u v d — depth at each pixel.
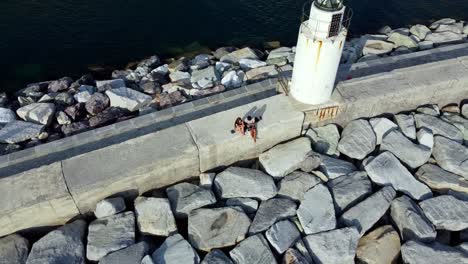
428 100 14.95
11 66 18.25
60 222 11.57
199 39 19.95
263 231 11.27
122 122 13.27
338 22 11.56
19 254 10.62
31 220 11.04
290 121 12.94
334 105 13.37
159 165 11.64
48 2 21.20
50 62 18.53
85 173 11.25
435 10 22.38
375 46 18.03
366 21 21.52
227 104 13.94
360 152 13.23
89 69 18.17
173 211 11.60
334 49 11.83
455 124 14.57
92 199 11.37
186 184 12.23
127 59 18.83
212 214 11.43
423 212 11.81
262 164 12.84
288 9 21.61
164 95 15.27
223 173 12.45
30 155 12.20
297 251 10.65
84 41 19.52
